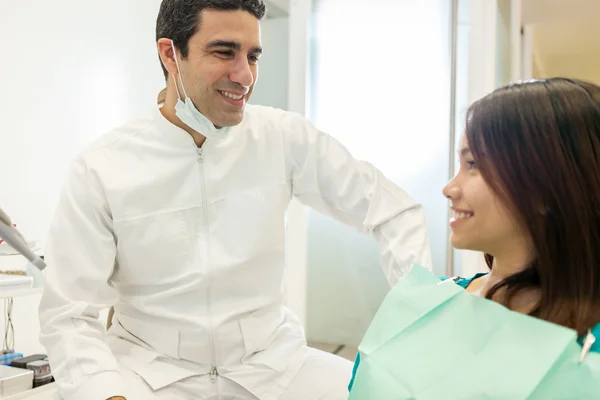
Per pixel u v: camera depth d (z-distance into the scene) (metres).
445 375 0.82
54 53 2.39
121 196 1.50
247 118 1.63
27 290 1.69
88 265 1.47
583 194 0.76
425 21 2.49
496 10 2.41
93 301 1.48
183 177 1.55
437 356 0.85
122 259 1.56
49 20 2.36
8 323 2.19
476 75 2.38
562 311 0.78
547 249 0.79
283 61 2.91
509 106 0.81
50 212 2.40
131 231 1.52
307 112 2.68
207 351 1.54
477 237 0.86
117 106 2.72
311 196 1.71
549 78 0.84
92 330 1.39
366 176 1.61
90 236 1.48
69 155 2.48
